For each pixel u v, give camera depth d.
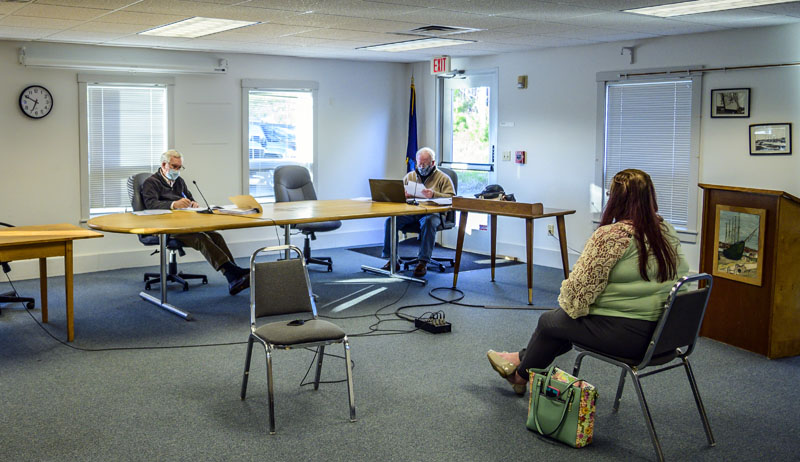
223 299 5.78
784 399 3.69
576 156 7.08
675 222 6.35
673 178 6.32
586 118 6.95
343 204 6.34
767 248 4.28
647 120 6.46
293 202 6.48
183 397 3.65
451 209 6.11
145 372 4.03
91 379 3.92
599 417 3.44
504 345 4.57
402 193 6.34
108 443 3.11
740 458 3.03
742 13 4.93
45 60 6.50
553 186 7.32
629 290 2.98
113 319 5.16
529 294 5.61
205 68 7.34
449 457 3.01
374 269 6.88
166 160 6.27
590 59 6.85
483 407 3.54
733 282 4.53
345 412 3.46
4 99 6.44
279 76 7.89
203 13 4.88
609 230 3.02
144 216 5.43
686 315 3.00
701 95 6.02
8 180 6.54
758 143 5.67
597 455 3.04
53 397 3.65
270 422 3.20
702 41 5.97
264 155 7.96
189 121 7.41
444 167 8.57
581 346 3.17
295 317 5.21
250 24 5.45
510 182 7.77
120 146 7.09
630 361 3.04
